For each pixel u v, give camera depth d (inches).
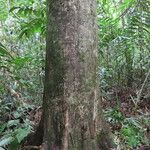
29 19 229.9
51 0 113.0
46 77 114.3
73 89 109.2
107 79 206.1
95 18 113.8
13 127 147.5
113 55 210.2
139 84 203.5
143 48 206.7
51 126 111.0
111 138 117.6
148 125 149.6
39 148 112.7
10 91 172.9
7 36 246.7
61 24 110.2
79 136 109.4
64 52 109.6
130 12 224.5
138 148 128.8
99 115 114.3
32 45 235.1
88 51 110.9
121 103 181.2
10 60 174.9
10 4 243.1
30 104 184.1
